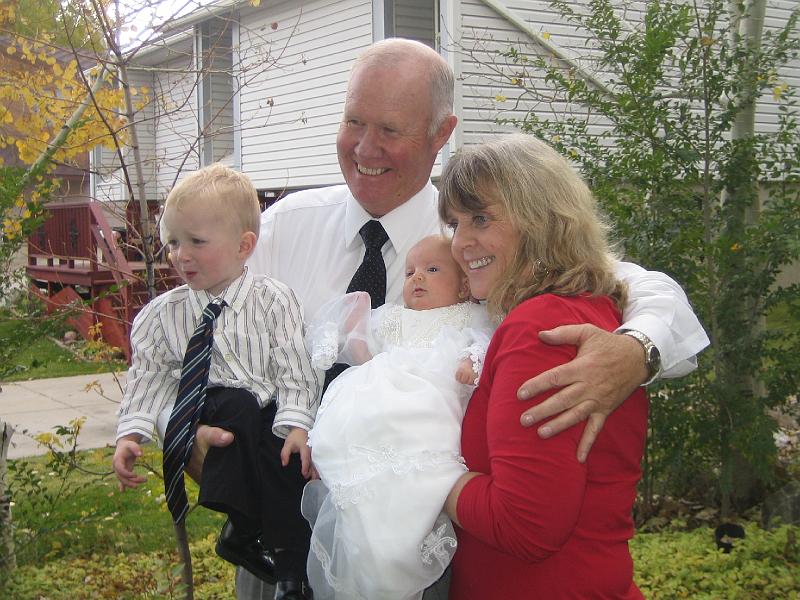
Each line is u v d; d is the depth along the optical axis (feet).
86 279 37.11
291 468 7.63
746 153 16.79
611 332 5.98
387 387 6.53
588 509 5.86
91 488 20.18
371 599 6.16
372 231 8.79
